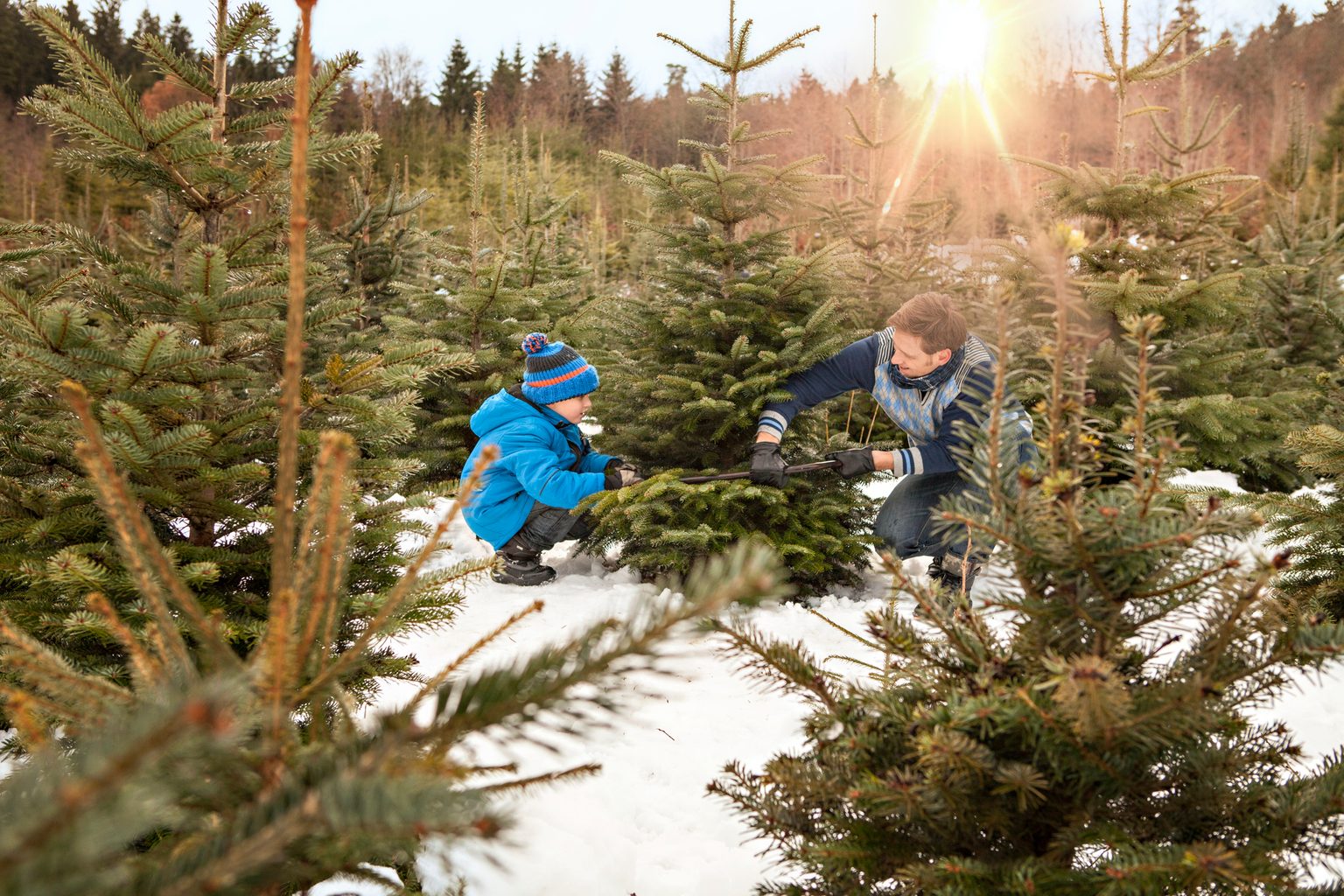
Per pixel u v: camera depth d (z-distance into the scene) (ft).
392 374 7.41
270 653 2.93
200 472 6.78
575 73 180.86
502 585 13.78
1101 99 104.73
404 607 6.36
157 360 6.41
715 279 15.03
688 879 6.43
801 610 12.44
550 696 2.85
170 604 6.25
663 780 7.91
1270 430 19.24
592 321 20.38
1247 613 4.29
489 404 14.20
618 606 12.56
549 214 25.95
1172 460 4.15
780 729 8.87
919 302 12.10
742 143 15.17
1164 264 18.28
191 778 2.06
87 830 1.59
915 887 4.10
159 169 7.45
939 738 3.86
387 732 2.84
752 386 13.39
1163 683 4.26
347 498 3.82
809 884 4.87
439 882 5.70
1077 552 4.03
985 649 4.58
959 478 12.93
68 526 6.70
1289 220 29.17
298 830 2.02
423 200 27.32
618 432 15.58
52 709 3.31
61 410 7.02
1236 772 4.33
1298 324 24.50
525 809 6.98
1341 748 4.46
